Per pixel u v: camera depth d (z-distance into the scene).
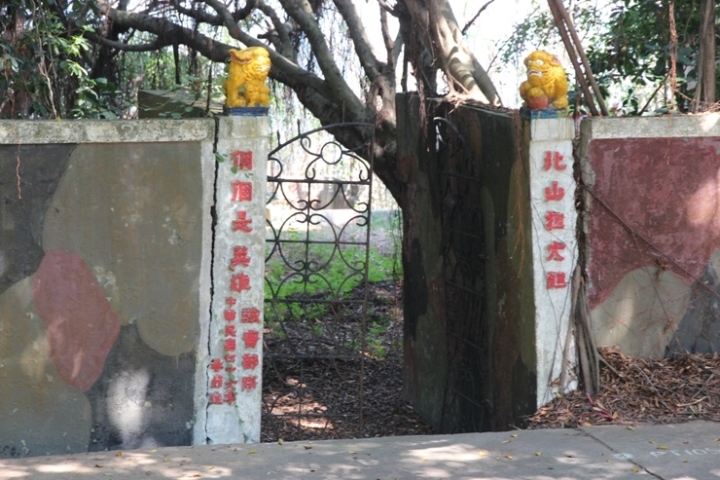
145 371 5.14
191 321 5.15
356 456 4.74
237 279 5.16
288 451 4.85
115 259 5.04
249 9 9.25
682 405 5.27
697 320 5.62
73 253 5.00
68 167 4.93
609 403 5.32
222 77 5.77
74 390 5.09
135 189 5.01
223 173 5.07
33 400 5.06
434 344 7.45
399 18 8.27
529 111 5.28
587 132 5.36
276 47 10.12
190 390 5.19
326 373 8.33
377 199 16.62
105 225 5.01
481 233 6.26
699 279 5.59
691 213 5.52
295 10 8.87
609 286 5.51
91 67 9.67
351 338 9.61
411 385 8.03
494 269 6.05
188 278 5.12
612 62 7.23
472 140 6.36
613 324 5.55
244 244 5.14
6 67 5.64
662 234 5.51
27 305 4.99
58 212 4.96
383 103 8.89
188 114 5.86
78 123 4.89
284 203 15.88
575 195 5.41
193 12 9.18
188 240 5.09
